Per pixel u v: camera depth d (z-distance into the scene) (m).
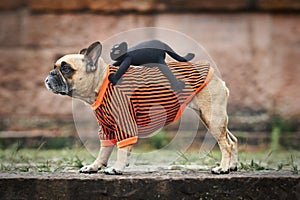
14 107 11.39
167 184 5.32
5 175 5.51
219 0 11.45
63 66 5.43
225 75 11.45
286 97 11.48
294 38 11.55
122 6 11.45
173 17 11.46
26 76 11.45
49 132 10.88
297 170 5.98
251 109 11.40
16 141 10.60
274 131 10.63
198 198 5.36
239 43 11.49
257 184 5.41
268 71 11.49
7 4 11.45
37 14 11.47
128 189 5.30
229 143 5.92
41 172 5.83
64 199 5.30
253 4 11.47
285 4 11.46
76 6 11.46
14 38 11.46
